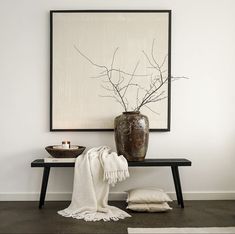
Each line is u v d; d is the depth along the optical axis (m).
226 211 2.53
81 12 2.81
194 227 2.15
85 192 2.44
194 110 2.88
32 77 2.84
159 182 2.89
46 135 2.86
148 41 2.83
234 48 2.87
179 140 2.89
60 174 2.87
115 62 2.83
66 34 2.81
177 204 2.73
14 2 2.81
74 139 2.87
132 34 2.83
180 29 2.86
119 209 2.49
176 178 2.63
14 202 2.79
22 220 2.30
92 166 2.47
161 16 2.82
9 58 2.82
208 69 2.87
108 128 2.85
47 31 2.84
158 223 2.23
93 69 2.83
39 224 2.22
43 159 2.76
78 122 2.84
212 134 2.89
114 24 2.82
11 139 2.85
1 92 2.83
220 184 2.89
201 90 2.88
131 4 2.84
